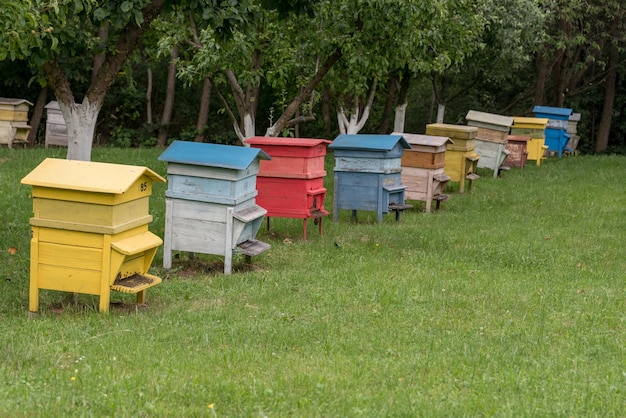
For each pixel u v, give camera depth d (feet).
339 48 50.88
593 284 33.32
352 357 22.66
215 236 33.76
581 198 59.31
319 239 42.09
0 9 27.68
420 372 21.25
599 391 19.61
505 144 70.64
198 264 35.63
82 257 26.86
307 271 34.81
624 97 115.34
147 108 106.42
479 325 26.66
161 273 33.96
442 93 90.48
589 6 91.56
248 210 34.45
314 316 27.40
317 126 109.29
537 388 19.85
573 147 100.17
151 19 37.76
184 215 34.04
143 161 70.90
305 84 60.44
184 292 31.04
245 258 35.88
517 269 36.29
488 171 74.54
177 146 33.96
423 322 26.89
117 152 78.02
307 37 53.36
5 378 19.93
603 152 112.98
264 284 32.17
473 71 89.71
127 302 29.53
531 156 81.25
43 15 30.94
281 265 36.11
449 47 60.54
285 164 40.73
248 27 37.88
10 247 36.99
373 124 114.83
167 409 17.87
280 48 57.41
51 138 85.20
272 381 20.16
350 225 46.65
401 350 23.54
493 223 48.49
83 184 25.99
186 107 110.63
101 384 19.43
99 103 38.34
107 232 26.40
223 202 33.24
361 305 29.07
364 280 32.94
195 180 33.55
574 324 26.89
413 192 52.16
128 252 26.61
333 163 77.41
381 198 46.44
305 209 41.06
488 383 20.21
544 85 110.93
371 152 46.14
